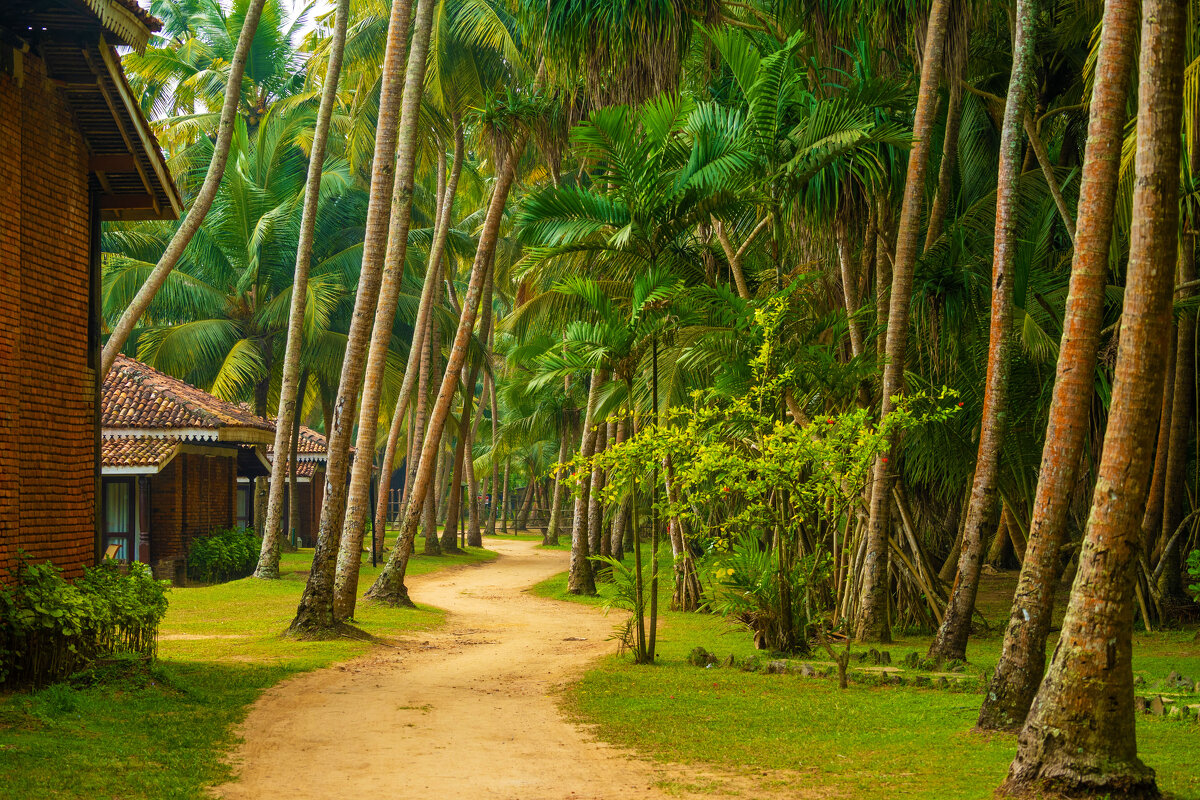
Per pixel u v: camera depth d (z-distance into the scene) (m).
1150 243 6.11
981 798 5.98
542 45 16.78
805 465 12.25
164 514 26.22
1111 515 6.09
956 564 19.97
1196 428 18.44
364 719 8.70
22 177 10.17
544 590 25.06
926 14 14.52
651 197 12.80
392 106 15.77
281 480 25.48
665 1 14.80
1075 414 8.16
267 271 34.09
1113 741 5.96
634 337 12.77
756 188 13.83
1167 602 16.50
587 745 7.70
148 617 10.95
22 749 6.60
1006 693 8.17
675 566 20.89
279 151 36.00
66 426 10.89
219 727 8.10
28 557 9.85
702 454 11.60
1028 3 11.46
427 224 37.56
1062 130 18.94
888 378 13.66
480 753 7.41
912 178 13.50
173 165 38.00
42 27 10.23
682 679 11.16
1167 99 6.13
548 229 13.22
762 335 12.97
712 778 6.63
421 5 17.06
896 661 12.72
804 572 12.99
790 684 10.85
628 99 15.66
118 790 5.89
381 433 59.47
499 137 21.55
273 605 19.23
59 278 10.84
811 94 14.80
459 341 21.19
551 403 44.03
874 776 6.62
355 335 15.12
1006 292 11.70
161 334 32.72
